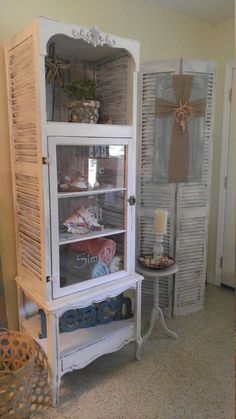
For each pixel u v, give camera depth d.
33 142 1.62
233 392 1.81
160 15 2.60
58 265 1.72
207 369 2.00
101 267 1.92
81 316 1.99
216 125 3.07
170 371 1.99
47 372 1.79
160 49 2.65
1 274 1.94
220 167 3.08
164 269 2.24
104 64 2.02
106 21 2.28
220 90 3.00
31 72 1.55
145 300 2.67
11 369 1.86
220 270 3.21
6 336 1.85
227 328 2.47
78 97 1.79
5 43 1.79
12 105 1.78
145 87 2.42
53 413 1.66
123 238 2.01
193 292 2.70
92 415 1.66
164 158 2.47
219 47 2.98
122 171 1.94
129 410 1.69
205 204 2.64
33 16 1.93
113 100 2.01
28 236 1.82
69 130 1.64
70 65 1.94
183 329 2.45
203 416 1.65
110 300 2.07
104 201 1.93
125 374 1.96
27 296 1.92
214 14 2.76
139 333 2.09
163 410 1.69
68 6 2.07
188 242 2.61
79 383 1.88
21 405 1.58
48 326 1.69
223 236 3.15
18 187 1.84
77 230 1.81
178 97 2.39
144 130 2.48
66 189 1.73
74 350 1.78
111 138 1.82
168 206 2.53
